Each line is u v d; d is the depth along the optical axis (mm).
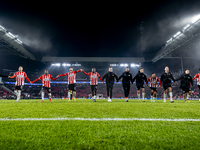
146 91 40781
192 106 4996
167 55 36312
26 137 1792
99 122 2494
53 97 37312
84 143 1619
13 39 30250
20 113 3367
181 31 27953
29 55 36656
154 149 1508
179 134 1929
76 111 3656
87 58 41375
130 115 3133
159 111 3711
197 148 1542
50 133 1926
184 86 9430
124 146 1558
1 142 1651
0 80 34969
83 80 42188
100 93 41594
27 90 40094
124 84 8766
